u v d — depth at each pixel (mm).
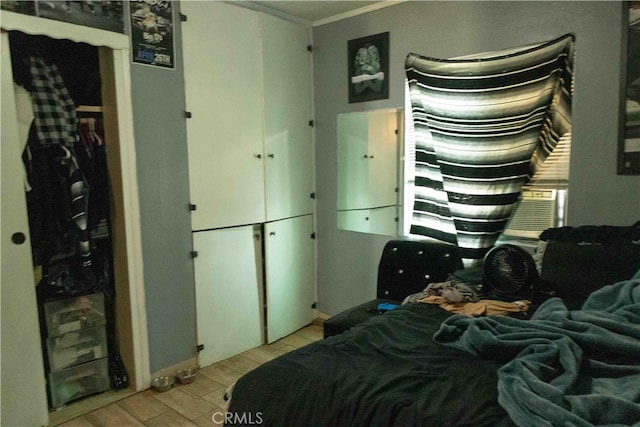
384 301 2744
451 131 2729
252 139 3072
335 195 3490
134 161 2449
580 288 2123
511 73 2490
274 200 3264
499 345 1453
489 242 2645
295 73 3365
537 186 2512
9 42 2105
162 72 2545
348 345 1646
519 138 2500
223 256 2965
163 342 2680
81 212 2275
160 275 2629
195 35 2691
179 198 2689
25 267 2088
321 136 3531
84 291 2395
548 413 1067
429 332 1788
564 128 2385
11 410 2090
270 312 3271
